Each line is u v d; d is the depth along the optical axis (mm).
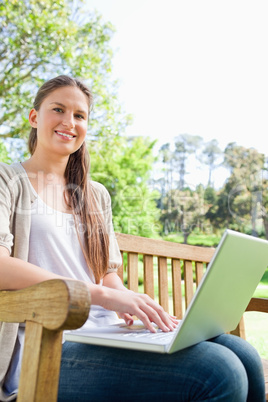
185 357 869
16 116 6027
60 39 5871
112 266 1370
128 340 823
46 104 1274
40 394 709
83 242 1277
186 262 1824
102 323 1176
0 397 982
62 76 1313
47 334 728
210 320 910
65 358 969
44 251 1161
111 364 912
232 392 819
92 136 6402
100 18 6684
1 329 1028
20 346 1048
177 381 844
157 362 878
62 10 6031
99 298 980
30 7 5824
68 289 687
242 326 1610
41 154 1281
